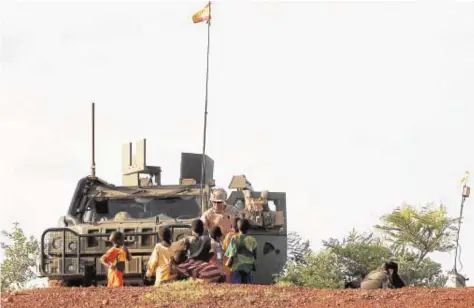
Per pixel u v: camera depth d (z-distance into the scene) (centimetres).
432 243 4888
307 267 4416
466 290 3494
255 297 3441
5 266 6094
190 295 3462
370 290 3547
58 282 4616
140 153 5162
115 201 4984
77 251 4588
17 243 6166
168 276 3816
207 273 3750
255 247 4138
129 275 4547
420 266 4675
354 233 4575
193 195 4944
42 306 3394
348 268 4447
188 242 3828
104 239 4612
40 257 4619
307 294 3494
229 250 4106
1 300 3478
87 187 5038
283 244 4731
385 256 4519
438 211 4922
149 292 3547
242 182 4812
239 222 4144
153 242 4556
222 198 4503
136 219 4791
